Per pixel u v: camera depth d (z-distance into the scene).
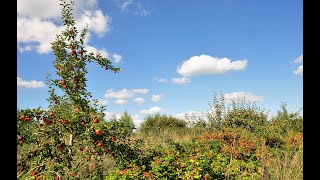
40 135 6.33
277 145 10.08
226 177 7.08
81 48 7.41
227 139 11.02
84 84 7.19
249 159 8.52
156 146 8.87
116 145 6.82
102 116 6.75
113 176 6.09
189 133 14.65
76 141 7.00
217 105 15.24
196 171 6.38
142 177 6.11
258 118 14.68
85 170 6.92
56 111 6.66
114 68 7.52
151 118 17.12
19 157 6.20
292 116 13.24
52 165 6.11
